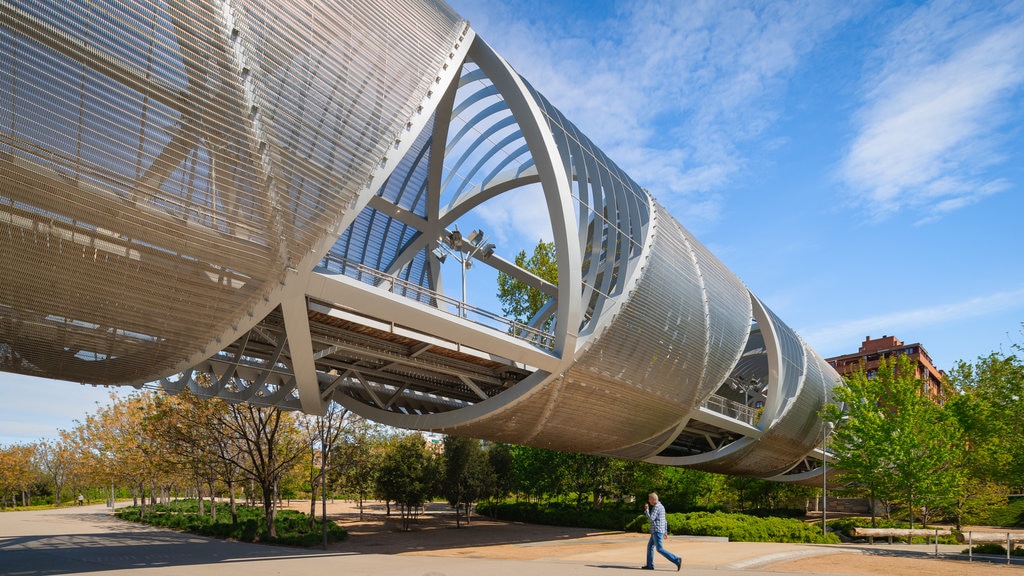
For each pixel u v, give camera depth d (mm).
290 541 22438
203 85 10750
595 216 20656
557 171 17219
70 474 66688
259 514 34625
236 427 27656
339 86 12539
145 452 32656
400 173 24703
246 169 11367
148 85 10250
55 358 13438
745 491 49312
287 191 11836
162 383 17594
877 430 30531
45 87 9531
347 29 12859
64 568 13781
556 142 20250
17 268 10797
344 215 12750
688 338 24422
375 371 21859
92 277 11305
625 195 22297
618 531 30750
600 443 26703
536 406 21328
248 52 11258
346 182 12633
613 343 20906
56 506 74750
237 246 11727
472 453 39000
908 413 30703
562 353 18719
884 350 82438
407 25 14312
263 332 16328
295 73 11883
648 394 24375
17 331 12156
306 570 13164
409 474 33125
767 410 33594
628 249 21516
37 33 9320
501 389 24672
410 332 16922
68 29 9547
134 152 10375
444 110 19906
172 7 10375
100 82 9914
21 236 10406
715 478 44812
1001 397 25672
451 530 31594
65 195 10156
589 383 21438
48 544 21422
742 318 29125
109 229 10750
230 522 29219
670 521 27406
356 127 12766
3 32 9117
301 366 15664
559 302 18328
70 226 10539
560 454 39875
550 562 14914
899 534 25688
